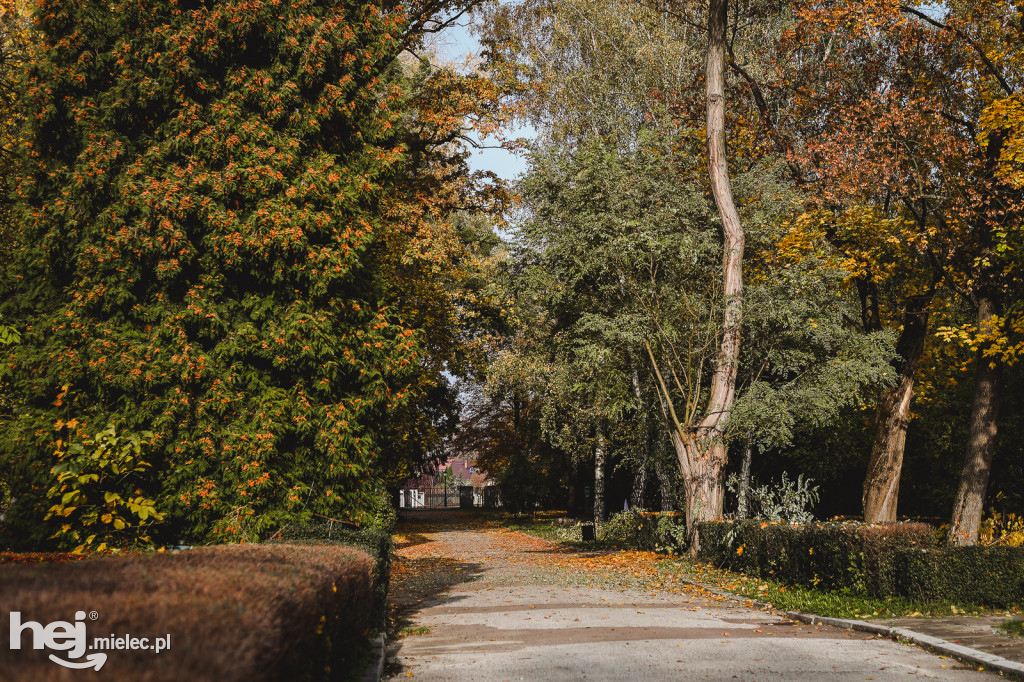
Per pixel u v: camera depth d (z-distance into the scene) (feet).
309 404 35.83
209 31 36.86
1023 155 51.60
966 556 35.83
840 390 63.72
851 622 32.24
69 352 32.50
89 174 33.88
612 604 41.73
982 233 60.70
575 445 103.35
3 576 10.63
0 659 6.88
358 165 40.06
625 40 98.37
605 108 98.37
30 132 35.88
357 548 27.30
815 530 43.50
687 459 67.31
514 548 94.53
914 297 68.13
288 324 35.70
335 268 36.60
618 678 22.91
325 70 39.93
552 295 70.85
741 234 68.23
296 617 11.52
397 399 38.34
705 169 79.00
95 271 33.83
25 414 32.73
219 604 9.43
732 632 31.58
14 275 34.55
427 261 76.33
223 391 34.40
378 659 23.54
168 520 33.24
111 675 6.75
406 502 291.99
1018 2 55.72
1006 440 66.90
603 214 67.51
